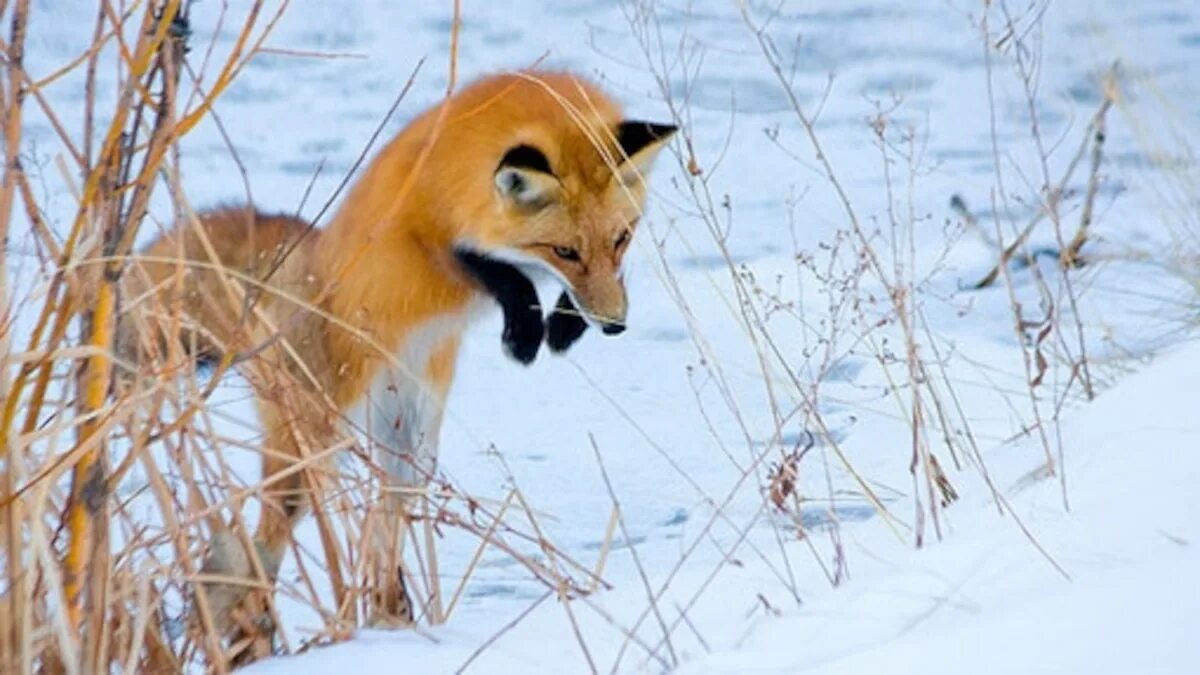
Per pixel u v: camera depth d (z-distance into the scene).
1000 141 19.47
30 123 20.16
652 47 23.94
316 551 10.31
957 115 21.25
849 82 23.19
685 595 7.42
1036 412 8.16
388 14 27.91
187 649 7.64
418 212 10.61
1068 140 18.88
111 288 6.55
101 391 6.59
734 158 19.64
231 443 7.62
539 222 11.21
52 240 6.64
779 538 8.30
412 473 10.56
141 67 6.46
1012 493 7.44
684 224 17.12
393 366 10.52
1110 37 18.19
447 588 9.77
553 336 11.91
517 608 9.29
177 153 7.27
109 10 6.47
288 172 19.58
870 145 20.16
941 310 14.08
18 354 6.26
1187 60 21.08
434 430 10.91
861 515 10.15
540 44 25.30
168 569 7.15
